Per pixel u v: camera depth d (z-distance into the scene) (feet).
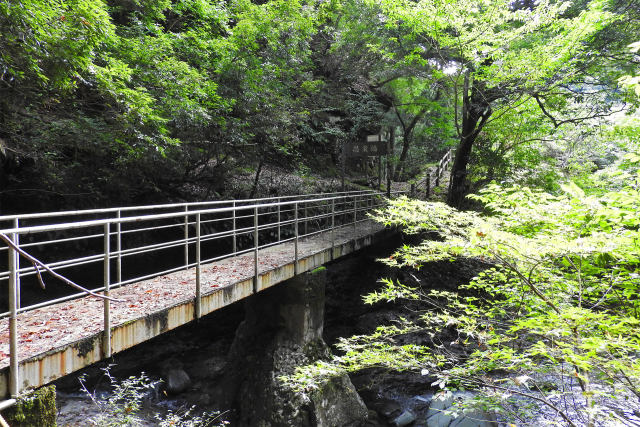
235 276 18.44
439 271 39.14
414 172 68.80
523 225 13.42
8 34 14.67
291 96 45.42
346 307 36.96
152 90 24.22
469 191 48.62
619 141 39.75
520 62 33.27
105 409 19.25
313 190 46.01
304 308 24.45
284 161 48.80
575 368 11.41
